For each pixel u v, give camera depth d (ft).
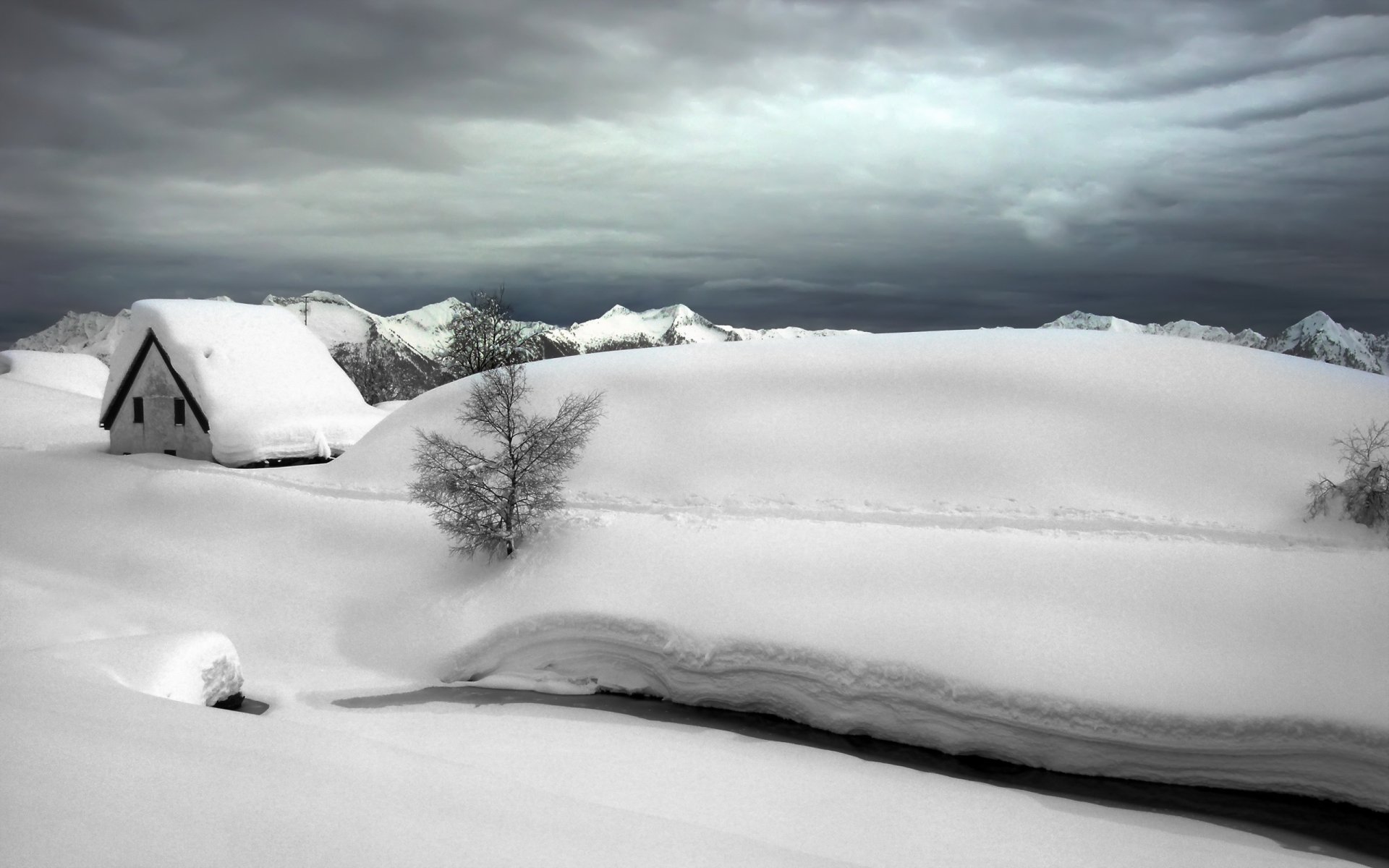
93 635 78.23
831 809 49.47
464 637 77.25
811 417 98.02
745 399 103.71
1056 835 47.60
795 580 71.20
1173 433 84.84
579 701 70.03
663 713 67.31
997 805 51.26
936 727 60.39
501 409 92.58
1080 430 86.94
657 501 91.76
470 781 36.81
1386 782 50.62
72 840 27.17
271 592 90.07
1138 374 93.66
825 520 80.02
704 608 70.79
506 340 167.63
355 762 37.35
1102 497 78.54
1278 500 75.20
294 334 141.79
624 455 100.68
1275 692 54.08
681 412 104.37
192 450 128.16
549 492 88.63
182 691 55.77
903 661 61.77
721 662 67.31
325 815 30.86
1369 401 87.04
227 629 84.58
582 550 82.33
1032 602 63.77
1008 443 86.99
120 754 34.45
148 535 103.19
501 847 30.04
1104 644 59.36
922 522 77.51
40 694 42.93
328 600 87.66
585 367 120.16
